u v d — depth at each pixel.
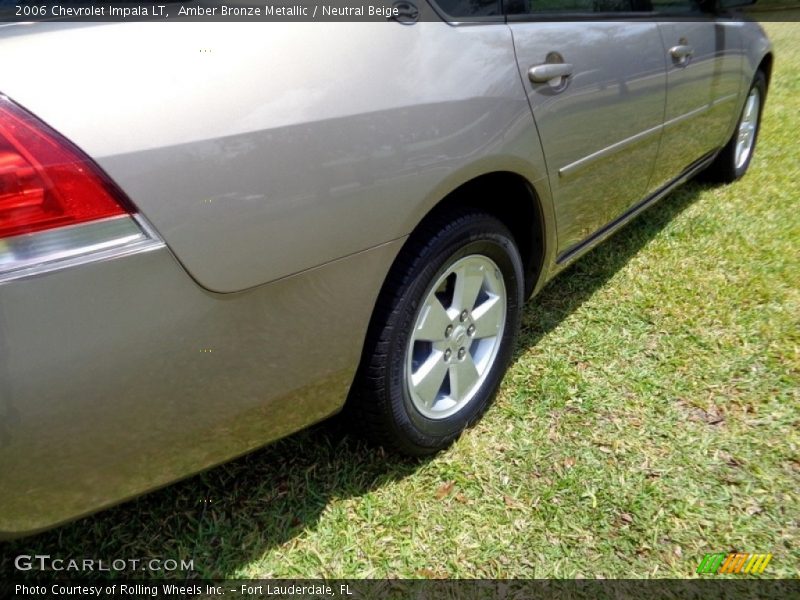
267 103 1.26
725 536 1.74
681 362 2.42
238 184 1.22
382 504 1.84
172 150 1.14
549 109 1.91
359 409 1.76
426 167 1.53
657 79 2.56
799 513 1.80
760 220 3.57
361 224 1.44
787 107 5.88
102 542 1.72
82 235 1.08
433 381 1.90
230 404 1.38
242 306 1.30
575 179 2.17
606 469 1.95
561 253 2.35
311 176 1.32
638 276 3.03
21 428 1.09
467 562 1.68
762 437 2.07
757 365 2.40
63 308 1.08
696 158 3.50
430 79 1.55
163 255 1.15
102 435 1.20
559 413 2.18
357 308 1.53
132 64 1.13
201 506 1.82
